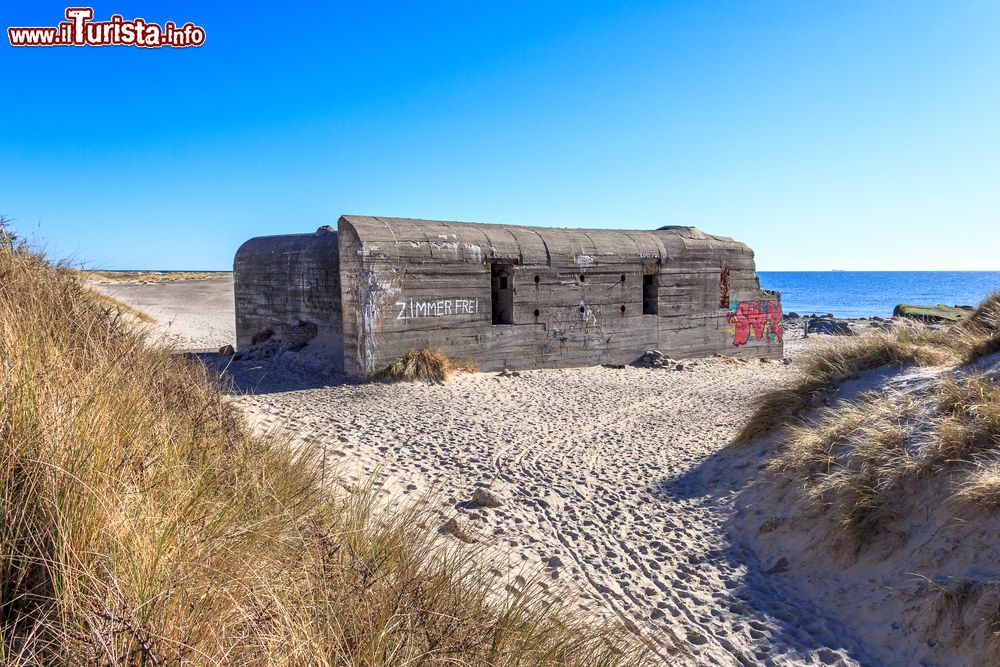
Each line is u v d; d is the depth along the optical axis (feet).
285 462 14.39
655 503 21.06
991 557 13.14
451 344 40.65
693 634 13.50
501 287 44.65
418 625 8.73
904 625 13.17
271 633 7.01
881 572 14.74
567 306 45.93
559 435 28.60
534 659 9.48
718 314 54.34
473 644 8.81
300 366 40.88
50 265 17.60
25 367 9.45
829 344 26.30
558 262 45.27
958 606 12.54
